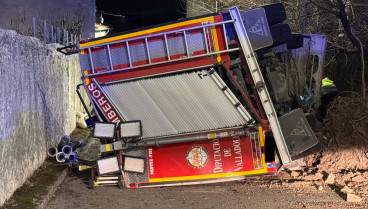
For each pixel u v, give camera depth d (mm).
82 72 7215
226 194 7484
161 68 7031
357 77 12234
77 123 14328
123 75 7129
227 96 7008
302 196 7277
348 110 8812
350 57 12586
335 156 8578
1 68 6145
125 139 7285
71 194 7500
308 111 8805
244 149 7293
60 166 8891
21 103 7285
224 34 6918
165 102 7152
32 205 6422
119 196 7395
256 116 7086
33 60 8375
